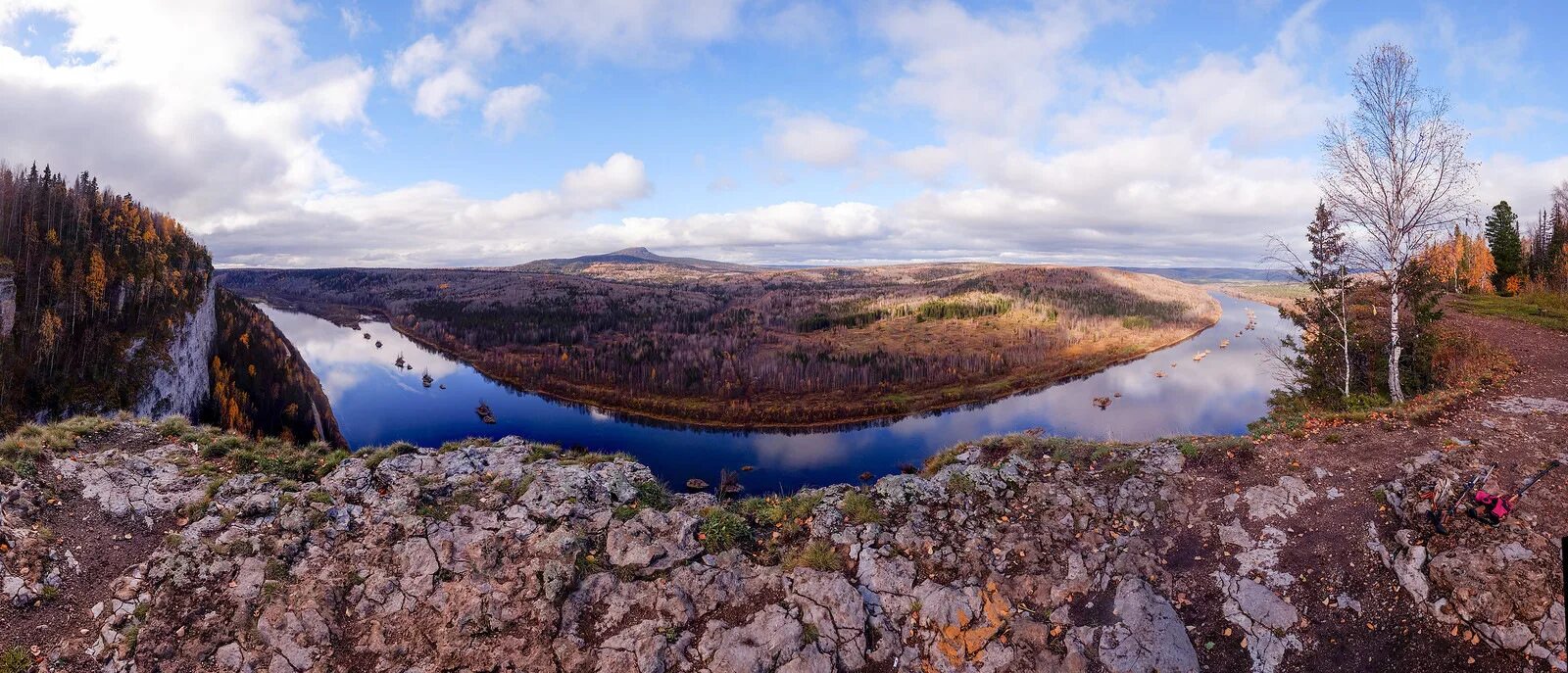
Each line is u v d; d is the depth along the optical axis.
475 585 10.74
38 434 13.73
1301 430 15.58
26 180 96.56
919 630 10.28
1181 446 14.80
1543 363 23.16
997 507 13.19
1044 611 10.55
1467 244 59.56
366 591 10.61
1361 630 9.82
